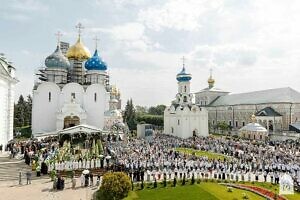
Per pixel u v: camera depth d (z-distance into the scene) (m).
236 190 34.28
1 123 54.78
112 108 119.31
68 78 81.75
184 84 106.69
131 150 55.91
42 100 73.00
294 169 42.88
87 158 43.75
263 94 115.62
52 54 79.44
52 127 72.94
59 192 32.50
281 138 87.88
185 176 39.47
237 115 123.00
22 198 30.02
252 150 61.88
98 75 81.00
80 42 85.94
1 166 42.72
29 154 44.94
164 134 107.69
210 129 128.00
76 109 70.81
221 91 145.00
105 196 28.73
